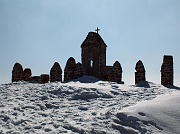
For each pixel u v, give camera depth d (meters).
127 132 7.42
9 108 9.37
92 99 11.39
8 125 7.62
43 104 10.33
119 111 8.70
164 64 18.03
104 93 12.29
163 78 17.97
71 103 10.70
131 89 13.98
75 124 7.84
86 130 7.36
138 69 18.55
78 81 16.52
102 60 25.41
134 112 8.50
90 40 25.00
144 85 16.06
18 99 11.01
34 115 8.81
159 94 12.31
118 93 12.67
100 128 7.55
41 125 7.77
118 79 19.58
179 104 9.28
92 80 17.11
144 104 9.43
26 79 23.41
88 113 9.05
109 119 8.24
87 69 24.92
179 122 8.05
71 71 18.70
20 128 7.47
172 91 13.55
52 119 8.37
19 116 8.52
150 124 7.91
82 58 25.36
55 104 10.47
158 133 7.44
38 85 14.51
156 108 8.87
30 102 10.64
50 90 12.74
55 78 19.91
